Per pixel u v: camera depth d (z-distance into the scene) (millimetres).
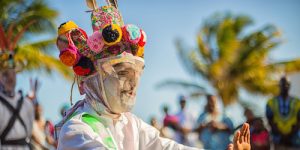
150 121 10609
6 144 7023
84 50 3299
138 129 3412
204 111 9539
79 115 3211
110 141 3211
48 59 19516
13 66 7047
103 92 3271
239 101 26578
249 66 26203
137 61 3305
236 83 26531
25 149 7176
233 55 26328
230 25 26359
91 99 3301
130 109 3293
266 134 8336
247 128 3232
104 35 3219
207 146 9336
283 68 26016
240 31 26641
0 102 7004
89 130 3139
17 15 18469
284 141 9000
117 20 3412
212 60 26641
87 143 3092
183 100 11320
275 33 26188
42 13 18859
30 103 7262
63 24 3318
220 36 26359
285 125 8961
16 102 7094
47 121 9430
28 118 7227
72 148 3102
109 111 3283
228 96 26469
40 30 19234
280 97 9062
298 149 8945
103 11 3402
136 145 3365
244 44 26391
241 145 3219
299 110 8914
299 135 8938
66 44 3297
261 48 26250
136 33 3262
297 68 26156
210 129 9336
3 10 17922
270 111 9094
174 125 11000
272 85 26438
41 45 19469
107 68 3270
